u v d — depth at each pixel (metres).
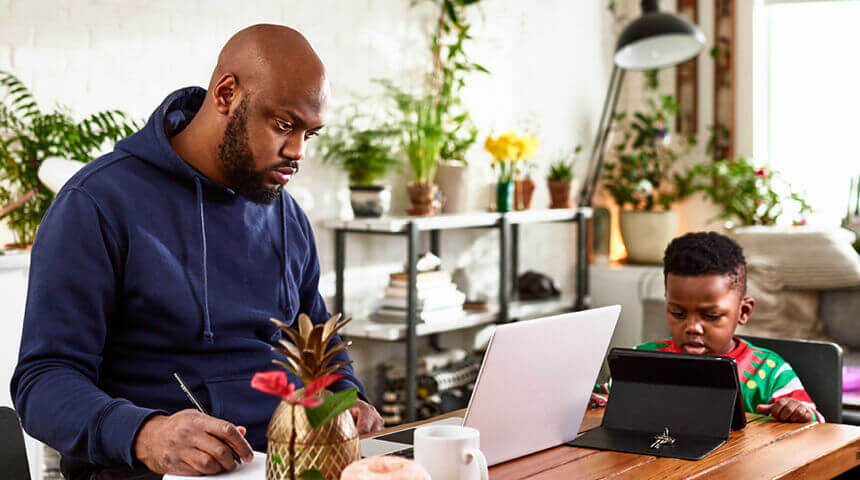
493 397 1.29
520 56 4.71
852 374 3.26
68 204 1.55
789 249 4.32
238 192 1.72
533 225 4.90
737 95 5.30
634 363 1.54
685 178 5.36
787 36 5.27
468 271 4.50
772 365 1.88
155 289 1.60
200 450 1.21
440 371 4.00
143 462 1.28
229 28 3.38
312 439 1.05
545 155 4.91
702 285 1.87
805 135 5.26
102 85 2.99
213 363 1.66
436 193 3.92
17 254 2.39
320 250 3.75
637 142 5.31
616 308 1.48
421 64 4.17
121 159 1.65
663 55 4.48
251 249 1.74
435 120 3.95
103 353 1.62
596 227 5.16
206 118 1.65
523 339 1.30
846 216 4.95
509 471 1.30
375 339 3.99
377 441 1.46
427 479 0.96
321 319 1.95
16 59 2.76
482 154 4.50
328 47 3.73
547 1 4.89
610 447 1.42
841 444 1.44
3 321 2.35
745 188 5.04
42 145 2.62
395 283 3.74
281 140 1.57
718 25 5.30
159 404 1.62
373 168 3.79
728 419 1.46
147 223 1.61
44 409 1.38
